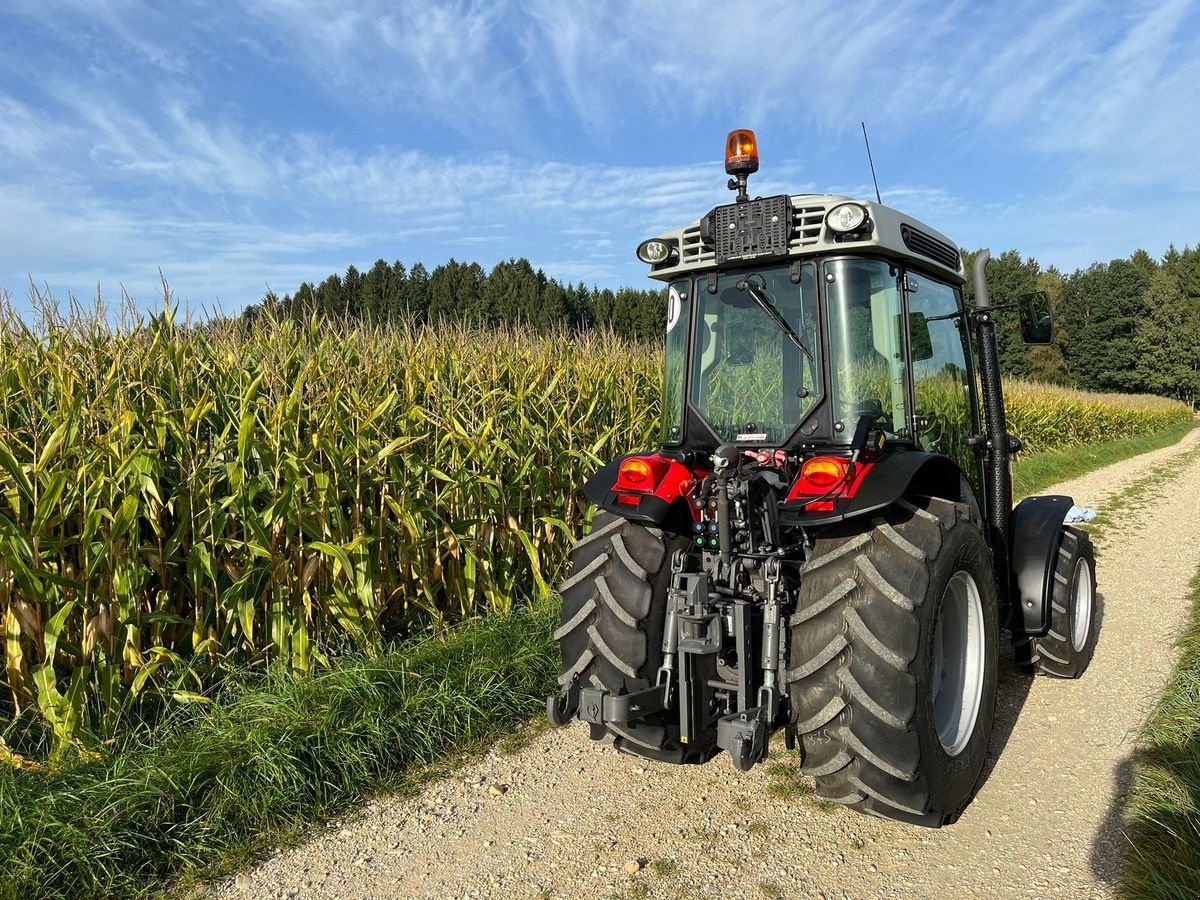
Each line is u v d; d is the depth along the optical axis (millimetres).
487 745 3674
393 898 2561
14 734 3514
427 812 3107
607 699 2604
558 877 2635
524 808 3107
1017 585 3941
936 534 2658
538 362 6395
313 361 4719
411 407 5156
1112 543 8125
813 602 2596
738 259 3014
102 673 3584
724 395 3176
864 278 2951
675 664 2783
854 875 2584
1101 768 3248
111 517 3709
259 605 4395
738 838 2822
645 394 6980
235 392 4617
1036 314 3818
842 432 2908
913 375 3121
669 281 3402
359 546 4430
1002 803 3020
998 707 3953
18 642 3555
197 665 4008
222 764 3148
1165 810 2762
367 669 3883
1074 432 21891
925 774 2514
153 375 4324
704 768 3375
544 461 5793
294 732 3371
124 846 2752
